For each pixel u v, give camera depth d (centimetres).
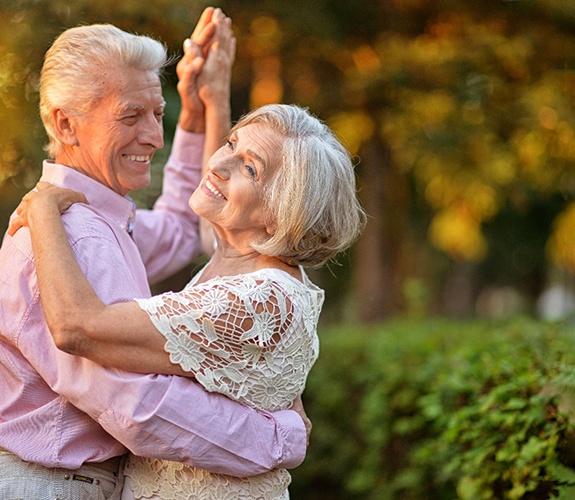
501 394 323
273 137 246
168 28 524
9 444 237
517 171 991
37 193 246
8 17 478
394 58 877
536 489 320
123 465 252
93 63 260
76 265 230
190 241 337
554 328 394
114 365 226
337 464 555
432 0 914
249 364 235
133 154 270
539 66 918
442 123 899
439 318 771
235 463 233
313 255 251
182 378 230
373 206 986
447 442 363
